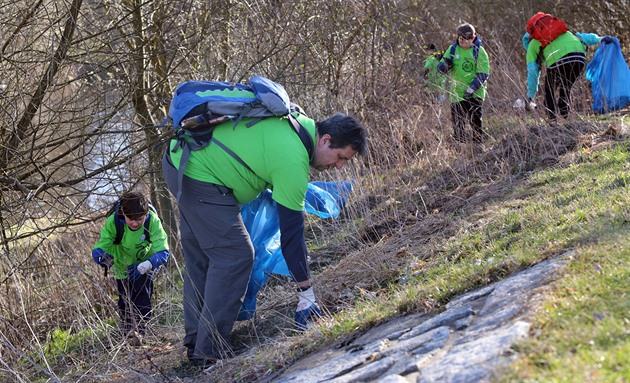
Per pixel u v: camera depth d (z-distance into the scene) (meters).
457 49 8.25
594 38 8.38
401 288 4.81
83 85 6.95
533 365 2.69
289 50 8.97
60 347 5.70
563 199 5.29
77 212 6.61
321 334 4.26
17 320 5.98
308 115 9.24
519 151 6.92
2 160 6.64
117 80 7.12
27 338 5.96
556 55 8.18
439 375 2.84
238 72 8.82
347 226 6.79
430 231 6.00
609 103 8.32
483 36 12.41
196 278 4.80
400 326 3.86
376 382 3.11
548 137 7.04
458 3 13.22
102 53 7.01
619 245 3.67
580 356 2.68
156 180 7.31
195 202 4.47
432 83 8.57
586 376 2.53
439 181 7.15
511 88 8.64
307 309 4.61
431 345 3.24
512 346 2.84
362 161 8.08
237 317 5.06
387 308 4.20
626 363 2.56
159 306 6.05
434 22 11.90
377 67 9.33
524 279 3.60
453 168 7.26
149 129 7.18
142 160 7.45
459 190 6.80
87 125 6.74
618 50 8.36
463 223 5.70
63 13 6.89
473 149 7.55
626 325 2.82
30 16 6.62
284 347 4.36
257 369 4.24
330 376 3.48
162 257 5.67
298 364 4.05
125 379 4.91
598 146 6.62
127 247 5.64
